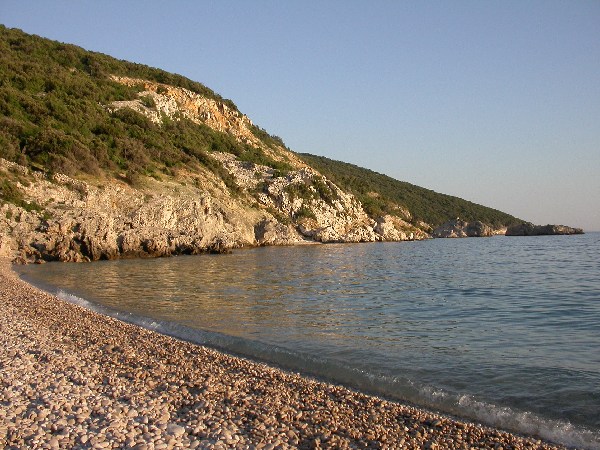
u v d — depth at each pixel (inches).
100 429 362.0
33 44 4530.0
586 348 655.1
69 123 3235.7
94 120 3474.4
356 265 2172.7
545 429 402.3
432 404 461.1
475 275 1734.7
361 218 5128.0
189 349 625.0
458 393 485.7
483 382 517.0
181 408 420.5
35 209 2236.7
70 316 828.6
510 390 491.2
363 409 430.9
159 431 361.4
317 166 6786.4
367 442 361.4
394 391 495.5
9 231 2094.0
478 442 365.4
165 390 468.4
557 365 572.4
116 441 340.8
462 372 552.1
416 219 7052.2
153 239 2551.7
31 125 2972.4
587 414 428.8
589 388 490.6
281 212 4271.7
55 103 3326.8
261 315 909.8
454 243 4596.5
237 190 4062.5
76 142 2869.1
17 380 475.8
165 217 2822.3
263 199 4249.5
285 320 860.6
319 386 491.8
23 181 2330.2
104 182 2773.1
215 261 2345.0
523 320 867.4
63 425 368.2
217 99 5876.0
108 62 5118.1
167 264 2138.3
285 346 669.9
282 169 5059.1
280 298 1143.0
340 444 352.2
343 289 1326.3
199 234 2876.5
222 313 928.3
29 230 2151.8
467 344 682.8
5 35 4549.7
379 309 989.2
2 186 2224.4
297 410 422.6
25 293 1082.7
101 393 451.8
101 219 2347.4
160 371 527.8
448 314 930.7
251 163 4766.2
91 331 714.8
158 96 4677.7
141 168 3164.4
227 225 3366.1
